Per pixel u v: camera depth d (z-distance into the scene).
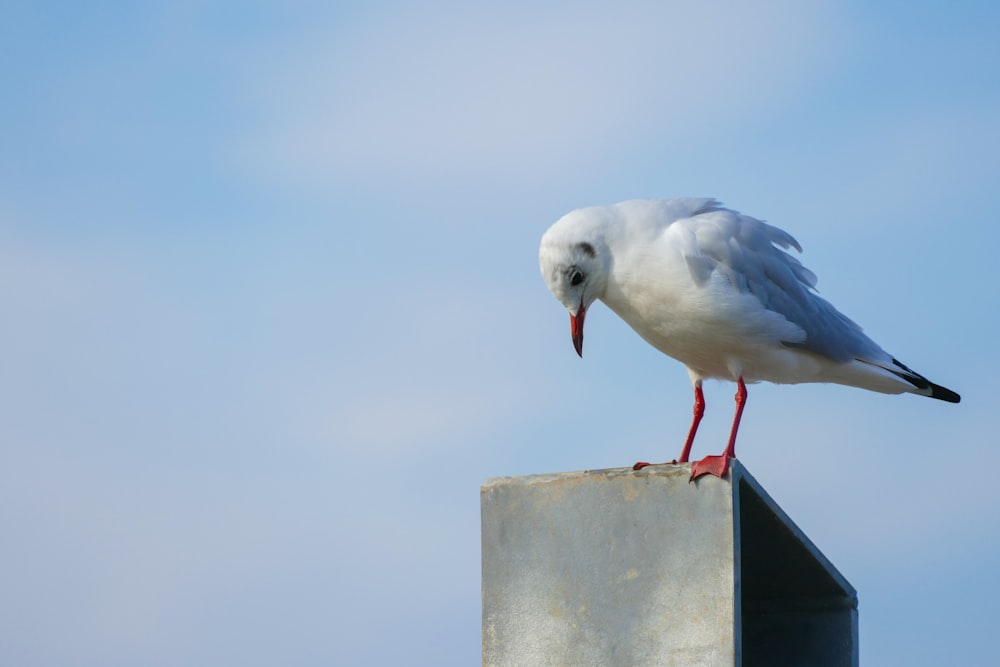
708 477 10.52
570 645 10.88
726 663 10.13
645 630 10.55
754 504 10.88
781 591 12.22
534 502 11.29
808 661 12.09
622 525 10.84
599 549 10.91
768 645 12.28
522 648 11.09
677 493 10.63
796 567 11.71
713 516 10.44
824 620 12.11
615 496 10.92
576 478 11.13
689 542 10.51
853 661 11.93
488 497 11.52
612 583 10.79
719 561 10.34
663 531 10.64
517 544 11.30
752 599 12.46
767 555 11.62
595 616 10.80
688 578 10.45
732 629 10.16
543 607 11.06
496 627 11.26
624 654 10.61
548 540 11.16
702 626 10.30
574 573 10.98
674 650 10.38
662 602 10.52
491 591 11.34
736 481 10.48
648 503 10.75
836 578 11.78
